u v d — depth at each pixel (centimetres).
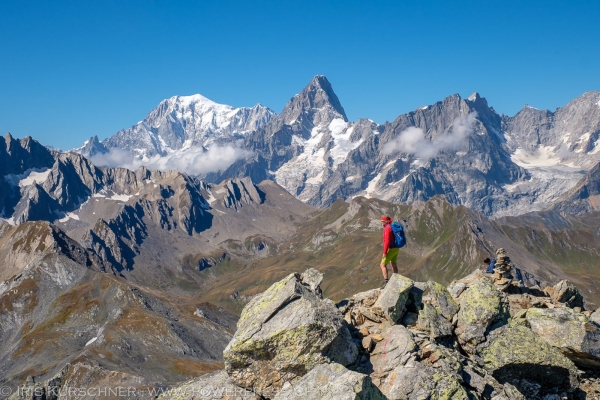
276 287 2489
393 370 2222
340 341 2269
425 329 2530
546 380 2514
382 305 2573
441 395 2114
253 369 2256
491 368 2505
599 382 2539
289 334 2214
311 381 1995
